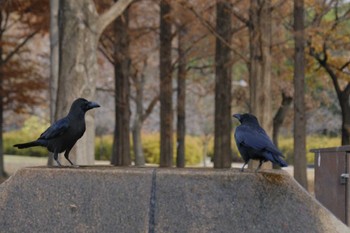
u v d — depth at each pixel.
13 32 28.58
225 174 5.93
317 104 25.67
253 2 15.33
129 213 5.91
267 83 15.29
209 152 43.69
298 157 17.52
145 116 28.34
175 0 17.12
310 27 18.23
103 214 5.95
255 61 15.38
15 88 23.77
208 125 38.50
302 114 17.53
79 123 6.31
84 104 6.37
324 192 10.72
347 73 19.34
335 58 19.52
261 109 15.21
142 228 5.84
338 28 20.00
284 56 22.25
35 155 46.75
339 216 9.57
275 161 5.67
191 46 23.92
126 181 6.01
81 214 5.98
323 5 18.86
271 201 5.85
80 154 12.26
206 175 5.93
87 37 13.16
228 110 21.16
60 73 13.12
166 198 5.91
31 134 46.19
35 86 23.94
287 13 20.16
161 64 23.25
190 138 42.16
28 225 6.04
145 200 5.92
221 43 20.77
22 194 6.14
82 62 13.05
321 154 11.07
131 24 26.88
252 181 5.90
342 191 9.45
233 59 20.58
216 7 20.83
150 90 32.69
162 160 23.09
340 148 9.62
